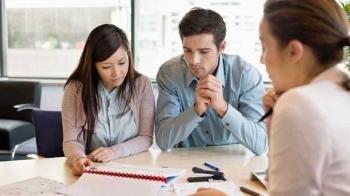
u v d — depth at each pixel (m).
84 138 1.61
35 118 1.86
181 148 1.64
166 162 1.43
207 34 1.41
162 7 3.81
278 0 0.69
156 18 3.84
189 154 1.55
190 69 1.54
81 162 1.33
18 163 1.41
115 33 1.51
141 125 1.66
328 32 0.66
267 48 0.71
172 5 3.79
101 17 3.94
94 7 3.93
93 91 1.59
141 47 3.90
